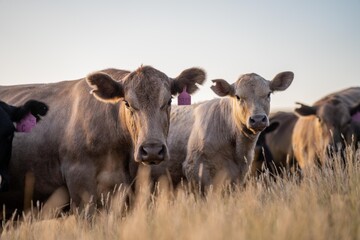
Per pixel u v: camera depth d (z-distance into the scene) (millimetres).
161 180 13461
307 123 18297
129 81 10617
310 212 7430
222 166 13578
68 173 11258
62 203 11586
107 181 10992
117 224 8547
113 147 11000
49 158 11547
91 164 11078
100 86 10672
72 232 9148
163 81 10578
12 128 11320
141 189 11016
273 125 17422
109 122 11016
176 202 9547
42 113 11492
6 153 11289
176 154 14055
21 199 11812
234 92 13477
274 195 9383
